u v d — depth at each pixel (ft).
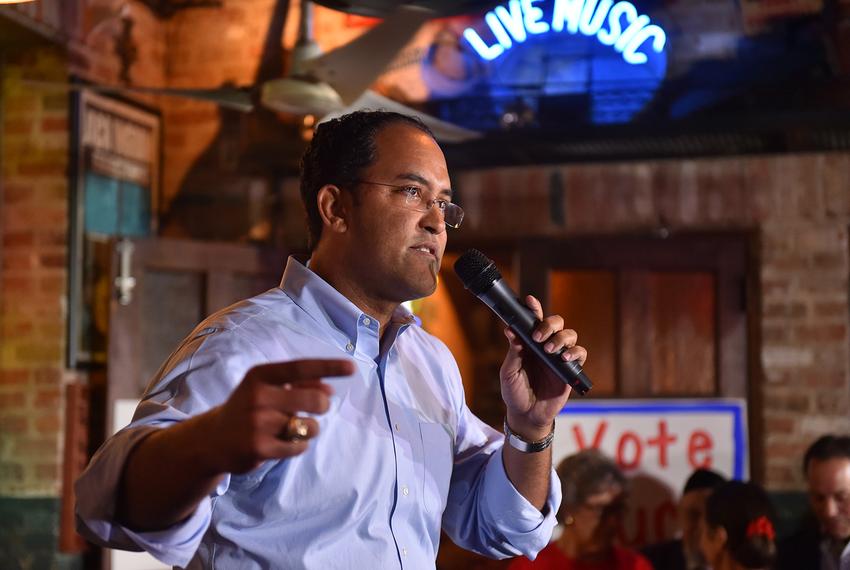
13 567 14.61
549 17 15.46
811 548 11.62
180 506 3.49
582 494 10.77
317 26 17.02
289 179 17.28
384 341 5.19
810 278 15.53
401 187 5.00
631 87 15.03
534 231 16.30
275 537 4.49
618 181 16.12
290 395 3.18
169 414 3.97
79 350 14.96
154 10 17.34
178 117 17.51
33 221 15.05
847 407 15.28
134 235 16.47
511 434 5.38
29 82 13.08
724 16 14.66
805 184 15.60
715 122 13.89
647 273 16.01
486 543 5.65
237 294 16.01
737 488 9.99
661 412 15.39
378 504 4.71
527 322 5.25
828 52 14.05
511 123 15.52
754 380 15.69
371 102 13.11
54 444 14.66
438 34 15.93
